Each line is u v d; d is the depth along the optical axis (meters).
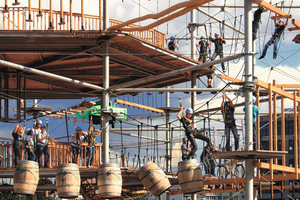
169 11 18.03
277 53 20.92
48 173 19.95
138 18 19.20
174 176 23.08
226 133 17.70
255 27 21.59
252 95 18.06
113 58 23.42
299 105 19.41
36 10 20.00
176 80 28.56
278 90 18.50
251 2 17.09
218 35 26.02
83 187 23.31
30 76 26.03
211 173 22.28
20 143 20.34
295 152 18.84
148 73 26.30
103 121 21.03
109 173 18.84
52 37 20.44
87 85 20.30
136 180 24.09
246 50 16.98
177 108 30.55
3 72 24.97
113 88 20.80
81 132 21.09
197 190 18.34
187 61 24.69
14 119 24.17
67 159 21.17
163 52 23.00
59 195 18.61
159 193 19.03
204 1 17.12
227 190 23.91
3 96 24.67
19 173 18.45
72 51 22.00
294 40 19.05
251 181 16.69
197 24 28.08
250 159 16.75
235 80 27.66
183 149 22.16
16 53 21.92
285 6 26.23
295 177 18.55
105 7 20.92
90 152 20.86
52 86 28.83
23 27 19.84
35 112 24.09
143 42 21.70
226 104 17.92
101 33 20.11
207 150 22.25
